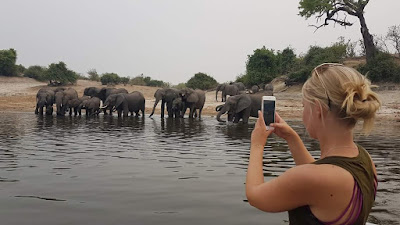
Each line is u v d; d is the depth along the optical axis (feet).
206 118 90.68
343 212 5.42
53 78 193.26
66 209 15.55
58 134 46.78
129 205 16.21
